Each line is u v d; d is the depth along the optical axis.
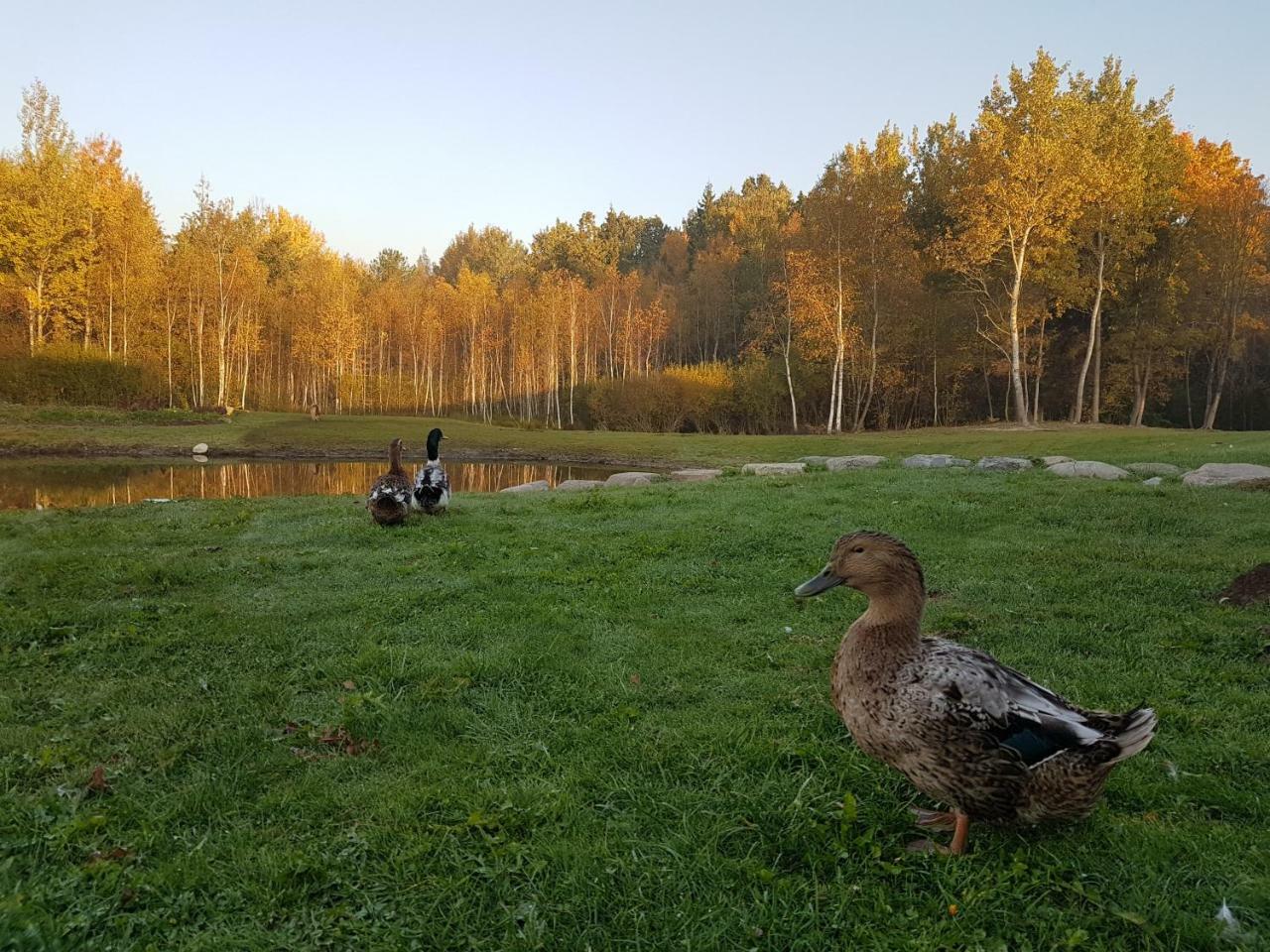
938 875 3.26
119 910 3.07
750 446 37.31
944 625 6.50
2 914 2.88
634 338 63.91
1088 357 38.69
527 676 5.50
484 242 112.88
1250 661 5.58
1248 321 39.22
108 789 4.01
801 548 9.48
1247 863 3.29
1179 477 15.88
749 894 3.19
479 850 3.44
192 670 5.71
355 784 4.05
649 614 7.05
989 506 12.11
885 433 38.72
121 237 49.72
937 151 49.62
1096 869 3.28
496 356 69.94
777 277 60.06
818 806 3.77
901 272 42.12
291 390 66.62
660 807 3.78
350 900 3.16
